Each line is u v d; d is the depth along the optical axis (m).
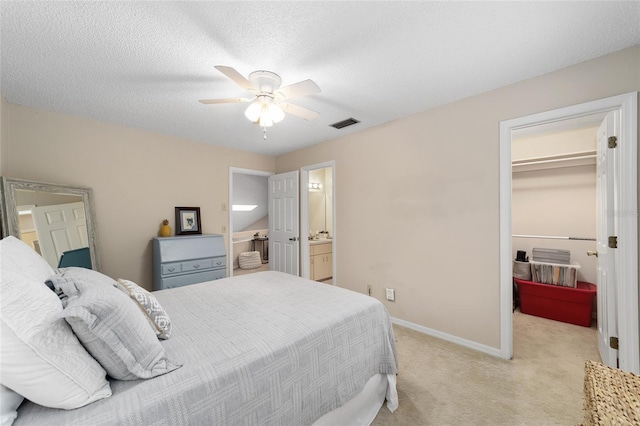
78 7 1.32
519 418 1.59
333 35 1.57
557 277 3.07
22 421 0.78
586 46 1.71
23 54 1.71
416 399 1.77
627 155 1.73
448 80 2.13
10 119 2.43
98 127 2.95
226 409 0.99
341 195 3.60
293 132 3.44
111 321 0.94
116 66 1.87
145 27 1.48
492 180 2.31
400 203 2.97
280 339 1.29
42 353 0.77
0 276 0.82
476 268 2.41
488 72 2.02
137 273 3.23
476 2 1.33
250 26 1.49
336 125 3.18
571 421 1.56
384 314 1.82
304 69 1.94
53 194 2.54
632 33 1.58
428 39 1.62
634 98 1.70
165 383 0.96
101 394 0.87
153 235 3.36
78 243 2.69
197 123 3.05
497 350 2.29
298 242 4.23
